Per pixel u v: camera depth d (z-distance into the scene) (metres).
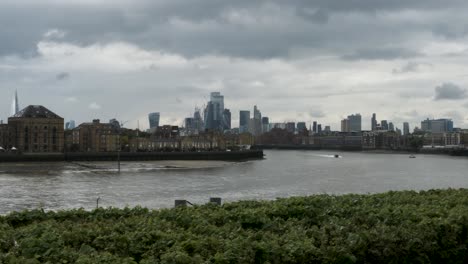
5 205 69.00
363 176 133.62
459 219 15.07
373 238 13.03
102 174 139.12
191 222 14.91
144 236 12.49
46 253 11.05
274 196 81.44
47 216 16.89
